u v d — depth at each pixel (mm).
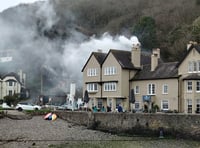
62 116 60812
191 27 103000
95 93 73500
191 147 38938
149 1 148500
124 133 49969
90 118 54688
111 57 71000
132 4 152750
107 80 71125
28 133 47125
